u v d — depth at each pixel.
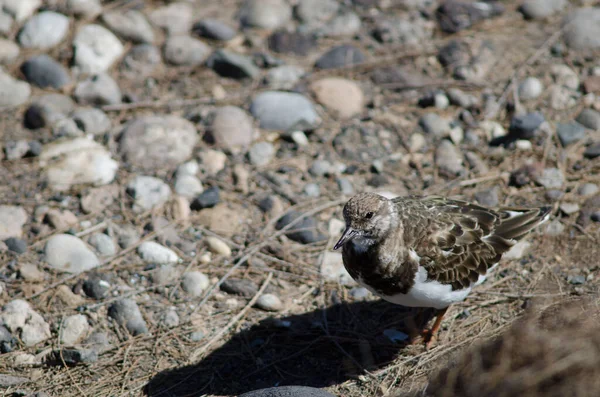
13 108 16.03
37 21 17.33
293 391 10.24
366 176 15.04
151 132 15.41
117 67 17.08
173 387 11.35
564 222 13.71
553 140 15.29
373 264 10.90
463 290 11.38
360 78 17.09
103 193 14.45
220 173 14.95
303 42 17.83
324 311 12.55
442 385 10.08
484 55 17.36
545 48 17.39
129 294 12.64
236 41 17.88
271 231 13.94
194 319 12.38
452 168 14.99
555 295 12.20
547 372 9.31
